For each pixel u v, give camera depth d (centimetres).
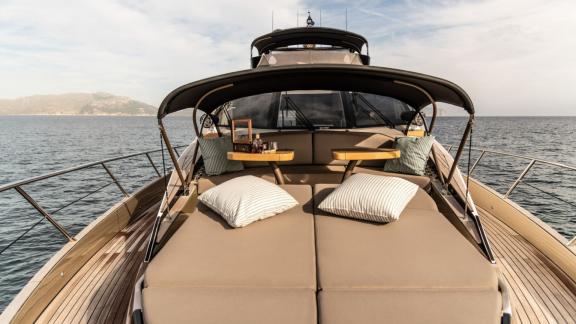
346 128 413
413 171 325
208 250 170
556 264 257
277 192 213
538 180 1448
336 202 205
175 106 260
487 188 379
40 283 210
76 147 3569
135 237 324
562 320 198
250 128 331
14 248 973
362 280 149
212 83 247
